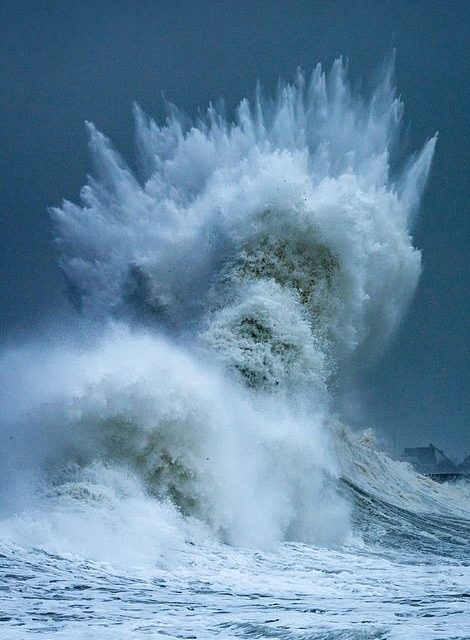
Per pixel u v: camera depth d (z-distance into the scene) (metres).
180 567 48.06
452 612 36.06
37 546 46.66
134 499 56.41
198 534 57.09
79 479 57.09
